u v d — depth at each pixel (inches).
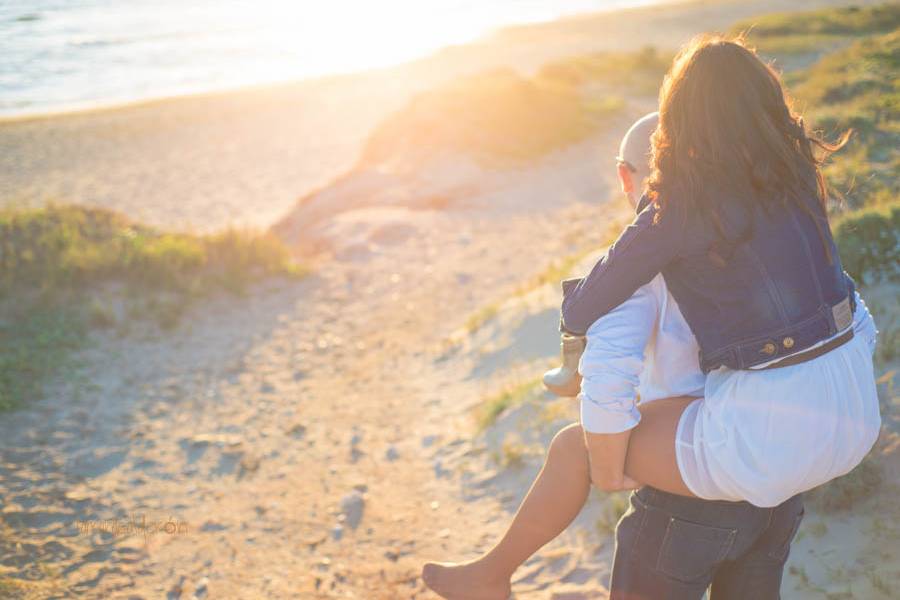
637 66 1195.9
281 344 327.3
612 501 169.6
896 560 121.8
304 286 399.9
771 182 72.9
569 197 556.1
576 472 81.0
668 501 80.0
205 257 405.4
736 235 71.9
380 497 203.8
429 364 298.0
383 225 493.7
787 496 74.3
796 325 71.9
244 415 263.4
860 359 75.9
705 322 74.5
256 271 411.2
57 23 2442.2
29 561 180.5
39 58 1873.8
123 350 311.9
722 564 82.9
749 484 71.9
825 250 74.9
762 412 71.8
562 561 158.2
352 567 172.2
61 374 287.6
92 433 248.2
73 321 330.0
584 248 414.0
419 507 195.9
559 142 692.1
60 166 887.1
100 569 176.7
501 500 189.9
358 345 325.4
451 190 577.0
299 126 1049.5
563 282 81.5
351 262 439.5
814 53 1040.2
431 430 239.5
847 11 1354.6
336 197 589.6
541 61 1534.2
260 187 757.3
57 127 1113.4
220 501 208.4
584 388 75.4
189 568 176.9
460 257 434.9
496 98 765.3
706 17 2080.5
